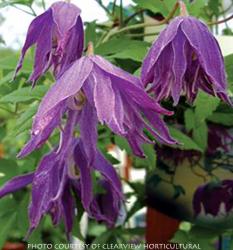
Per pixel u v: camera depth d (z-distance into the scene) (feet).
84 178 0.75
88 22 0.97
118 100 0.61
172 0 0.89
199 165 0.92
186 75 0.67
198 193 0.92
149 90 0.67
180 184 0.94
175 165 0.94
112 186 0.78
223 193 0.91
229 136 0.90
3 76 0.97
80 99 0.65
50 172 0.76
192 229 0.96
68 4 0.69
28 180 0.82
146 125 0.64
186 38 0.66
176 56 0.65
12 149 2.30
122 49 0.88
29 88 0.84
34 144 0.62
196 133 0.89
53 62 0.69
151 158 0.89
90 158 0.66
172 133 0.88
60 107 0.63
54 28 0.69
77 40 0.68
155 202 0.98
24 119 0.80
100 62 0.63
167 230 1.10
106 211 0.95
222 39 0.89
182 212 0.94
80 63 0.63
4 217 0.98
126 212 1.11
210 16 1.14
